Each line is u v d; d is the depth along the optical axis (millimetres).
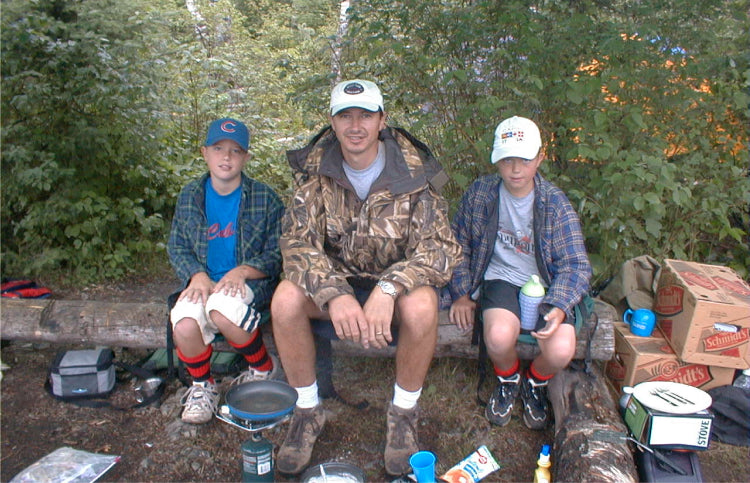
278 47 11008
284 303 2293
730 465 2561
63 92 4254
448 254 2445
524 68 3508
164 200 5000
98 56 4199
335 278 2303
